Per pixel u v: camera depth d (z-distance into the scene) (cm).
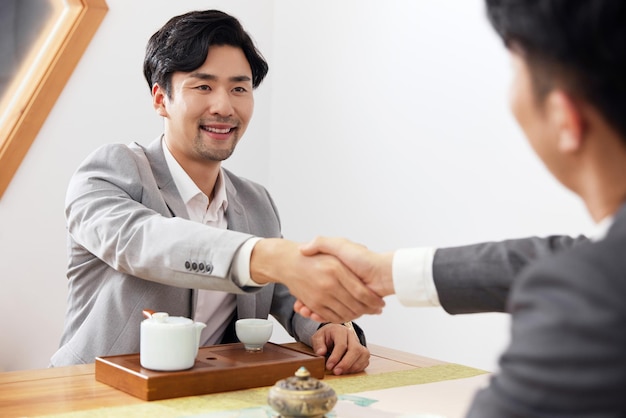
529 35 53
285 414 96
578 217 213
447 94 251
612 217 52
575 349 44
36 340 267
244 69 177
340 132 290
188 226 142
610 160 53
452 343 248
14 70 260
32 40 263
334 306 127
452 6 249
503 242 110
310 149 304
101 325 160
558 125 54
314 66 303
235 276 135
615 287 45
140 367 123
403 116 266
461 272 110
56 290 270
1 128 258
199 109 173
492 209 237
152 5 286
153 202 166
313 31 304
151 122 288
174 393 118
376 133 276
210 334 176
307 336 161
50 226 268
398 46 268
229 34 174
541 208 223
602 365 43
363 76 282
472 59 243
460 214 246
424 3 259
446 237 251
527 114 57
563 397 44
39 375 131
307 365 133
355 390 126
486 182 239
